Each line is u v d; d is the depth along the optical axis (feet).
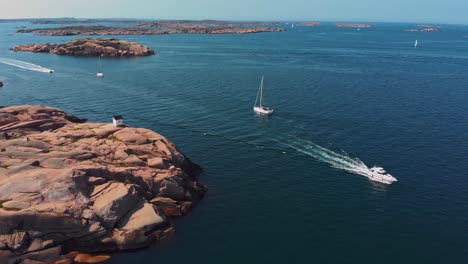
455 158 210.79
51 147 167.32
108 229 135.64
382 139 237.66
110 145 174.60
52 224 130.52
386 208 162.81
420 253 135.33
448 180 186.60
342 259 131.85
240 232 145.79
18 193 136.77
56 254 127.03
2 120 201.36
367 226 150.20
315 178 187.93
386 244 139.95
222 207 162.09
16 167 149.18
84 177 145.38
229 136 241.14
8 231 127.03
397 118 280.10
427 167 199.93
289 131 250.78
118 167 158.10
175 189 159.43
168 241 139.44
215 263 129.29
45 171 144.87
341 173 193.47
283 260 131.03
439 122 271.90
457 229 149.18
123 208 140.15
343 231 147.13
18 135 184.03
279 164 202.59
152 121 267.39
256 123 265.75
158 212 145.07
